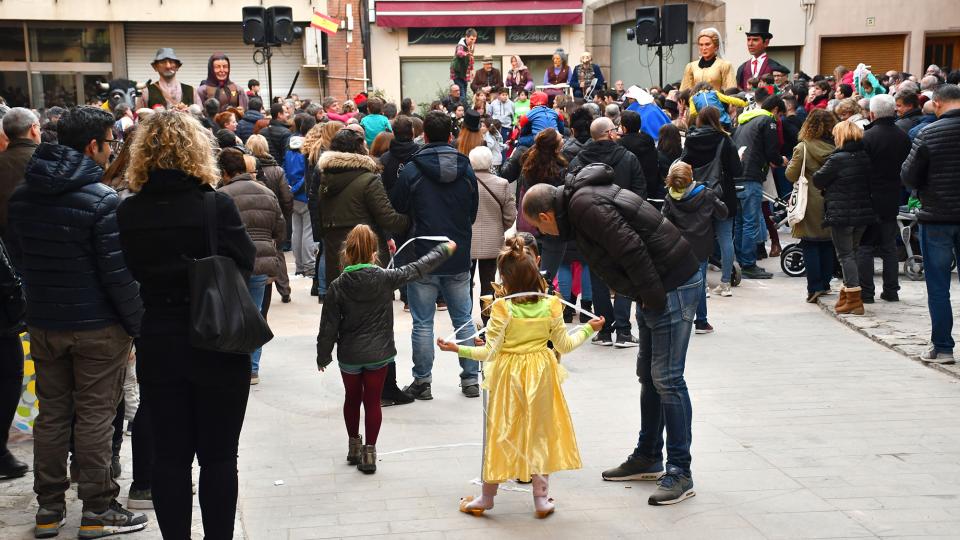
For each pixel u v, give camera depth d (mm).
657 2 24453
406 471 5918
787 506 5219
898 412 6805
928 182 7777
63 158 4699
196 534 4828
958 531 4859
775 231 12930
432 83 24391
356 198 7277
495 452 5086
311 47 23766
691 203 8438
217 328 3910
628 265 5020
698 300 5328
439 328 9633
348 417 6000
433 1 23891
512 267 5129
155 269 4043
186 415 4152
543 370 5109
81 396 4859
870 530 4891
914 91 10727
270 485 5707
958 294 10500
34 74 23047
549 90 19297
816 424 6578
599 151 8703
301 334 9594
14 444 6391
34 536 4914
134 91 15375
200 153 4102
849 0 24656
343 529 5047
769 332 9227
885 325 9188
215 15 23109
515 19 24078
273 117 13062
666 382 5312
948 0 24469
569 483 5652
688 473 5375
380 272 5844
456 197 7277
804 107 14391
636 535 4906
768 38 16422
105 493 4914
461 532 4988
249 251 4219
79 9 22656
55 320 4734
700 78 13555
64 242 4672
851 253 9570
